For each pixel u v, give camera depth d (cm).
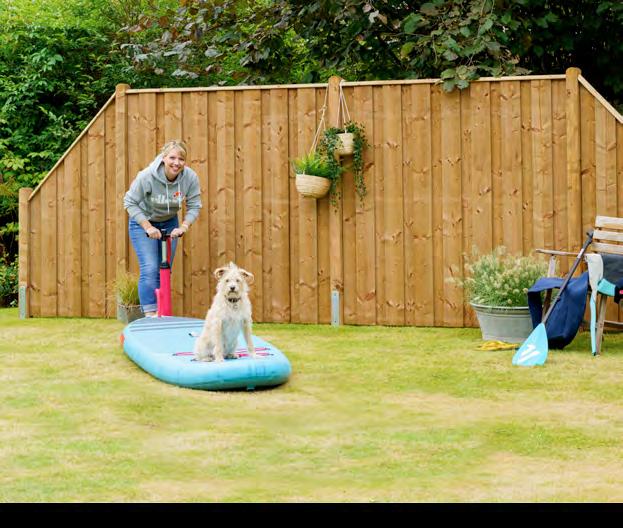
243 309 552
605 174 756
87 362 622
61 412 475
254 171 827
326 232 812
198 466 379
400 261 799
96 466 378
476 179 784
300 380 567
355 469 375
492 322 700
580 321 645
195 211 761
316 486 352
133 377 571
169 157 734
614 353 654
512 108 776
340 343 707
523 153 776
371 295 805
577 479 359
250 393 528
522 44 912
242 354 575
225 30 1049
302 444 415
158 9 1191
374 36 985
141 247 758
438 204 792
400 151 796
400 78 961
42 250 870
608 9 920
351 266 808
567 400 506
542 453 398
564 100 765
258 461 387
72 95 1182
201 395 519
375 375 580
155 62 1073
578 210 759
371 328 787
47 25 1181
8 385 544
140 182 741
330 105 805
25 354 656
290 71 1080
